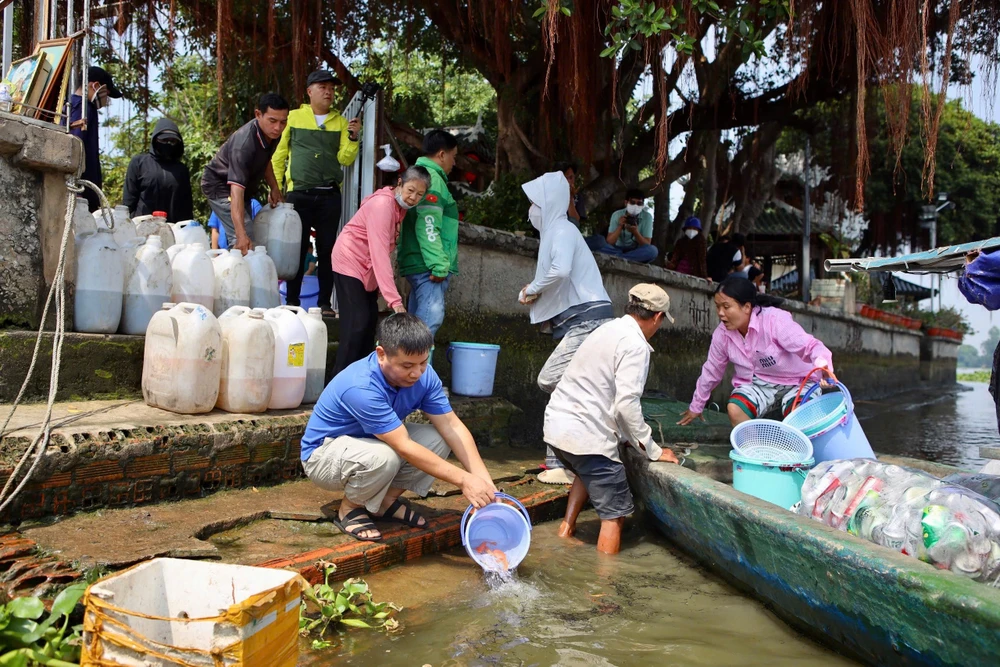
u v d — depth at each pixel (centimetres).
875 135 1118
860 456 452
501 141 1003
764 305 529
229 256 525
